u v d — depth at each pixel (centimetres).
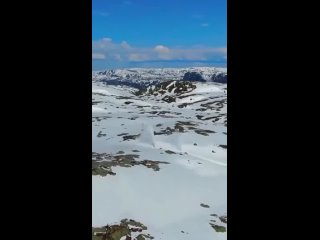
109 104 8044
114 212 1983
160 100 10581
